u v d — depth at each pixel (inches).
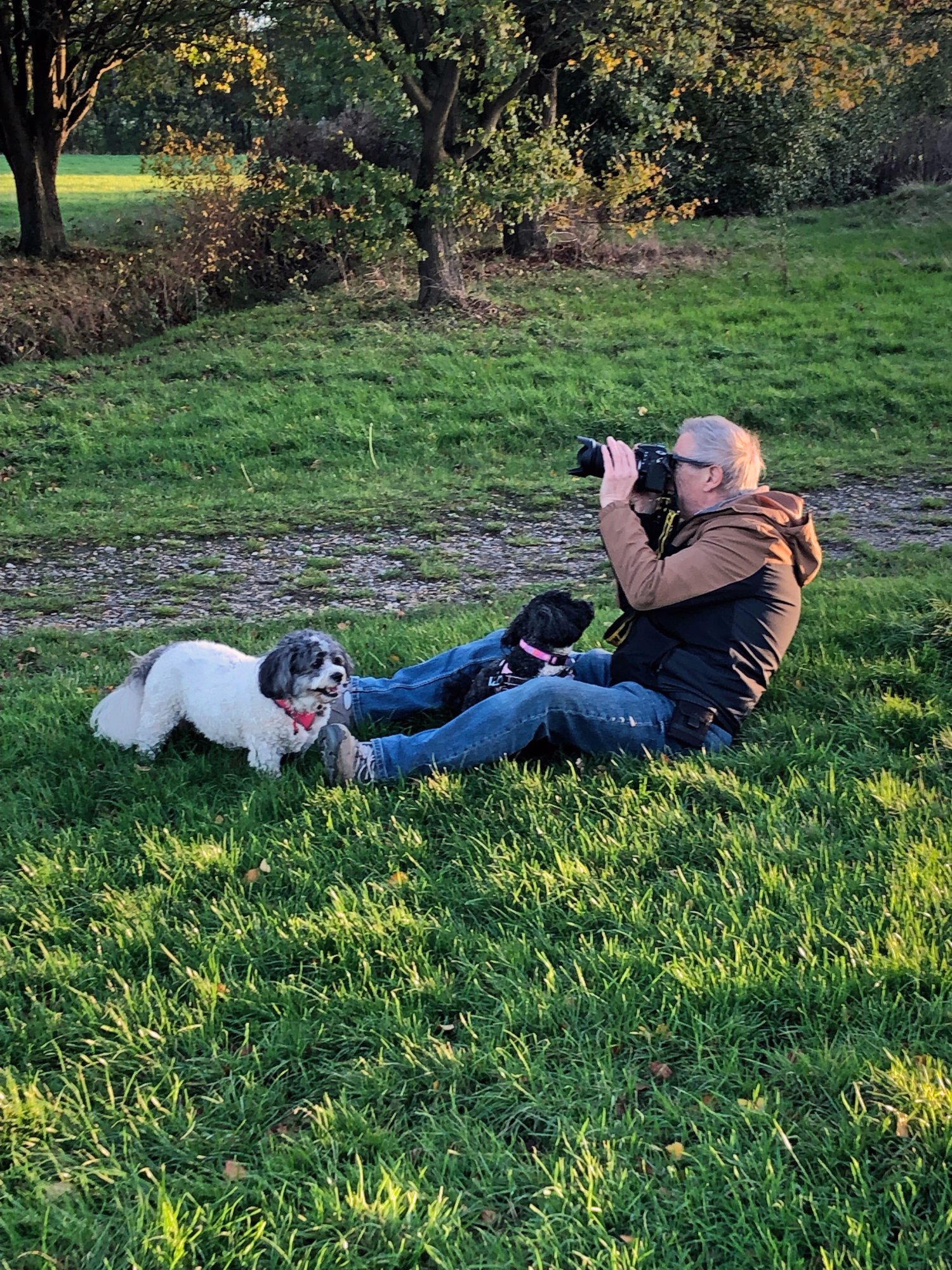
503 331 592.4
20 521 379.6
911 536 334.3
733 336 576.4
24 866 146.3
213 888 142.9
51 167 818.2
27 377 546.3
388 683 185.0
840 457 420.8
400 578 313.6
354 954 126.1
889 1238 88.4
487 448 446.0
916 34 852.6
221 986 121.5
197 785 171.6
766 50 645.9
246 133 1540.4
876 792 149.1
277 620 275.0
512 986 118.6
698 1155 96.3
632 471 166.1
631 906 130.9
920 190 972.6
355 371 525.7
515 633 176.9
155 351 602.5
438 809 156.4
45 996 123.8
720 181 953.5
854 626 206.4
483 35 526.6
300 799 163.2
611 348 564.7
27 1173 98.0
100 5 767.7
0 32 759.7
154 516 380.2
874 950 116.1
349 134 841.5
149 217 933.2
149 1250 89.9
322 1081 110.4
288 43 771.4
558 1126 100.5
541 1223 91.0
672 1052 109.7
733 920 124.5
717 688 161.3
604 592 289.7
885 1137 95.9
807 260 762.2
